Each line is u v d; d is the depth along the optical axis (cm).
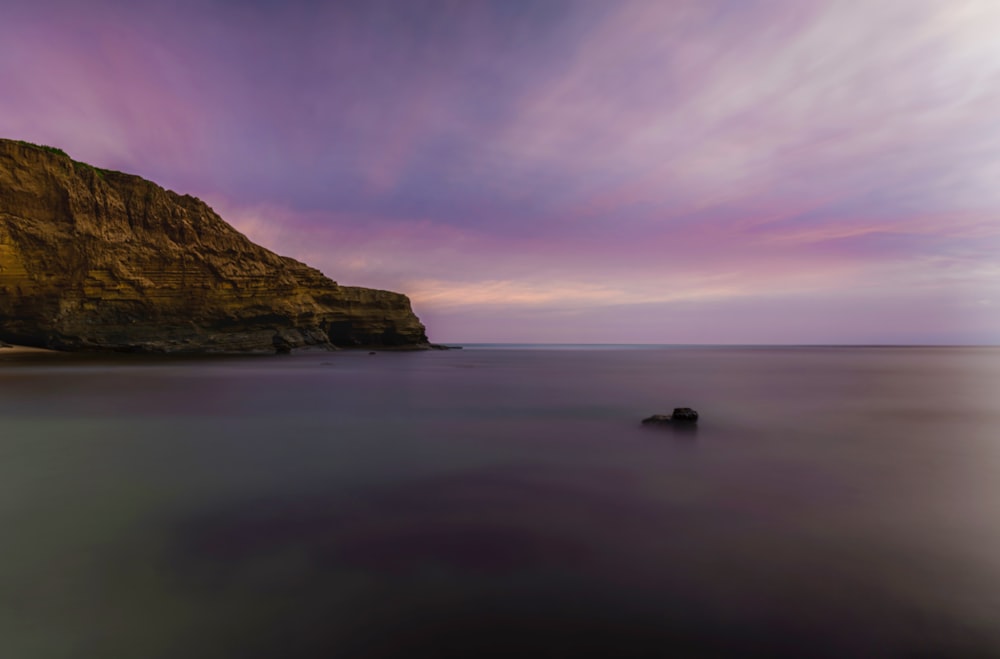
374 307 9694
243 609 514
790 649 456
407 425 1658
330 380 3375
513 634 474
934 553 667
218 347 6688
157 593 543
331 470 1072
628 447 1345
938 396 2728
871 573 606
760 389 3117
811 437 1506
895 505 869
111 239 6075
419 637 469
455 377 3906
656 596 546
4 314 5538
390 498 884
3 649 446
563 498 897
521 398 2503
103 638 464
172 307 6456
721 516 809
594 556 648
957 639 474
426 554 649
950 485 998
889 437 1515
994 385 3447
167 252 6444
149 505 830
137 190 6531
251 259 7306
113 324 6069
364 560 629
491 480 1010
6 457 1153
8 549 652
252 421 1681
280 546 669
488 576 588
